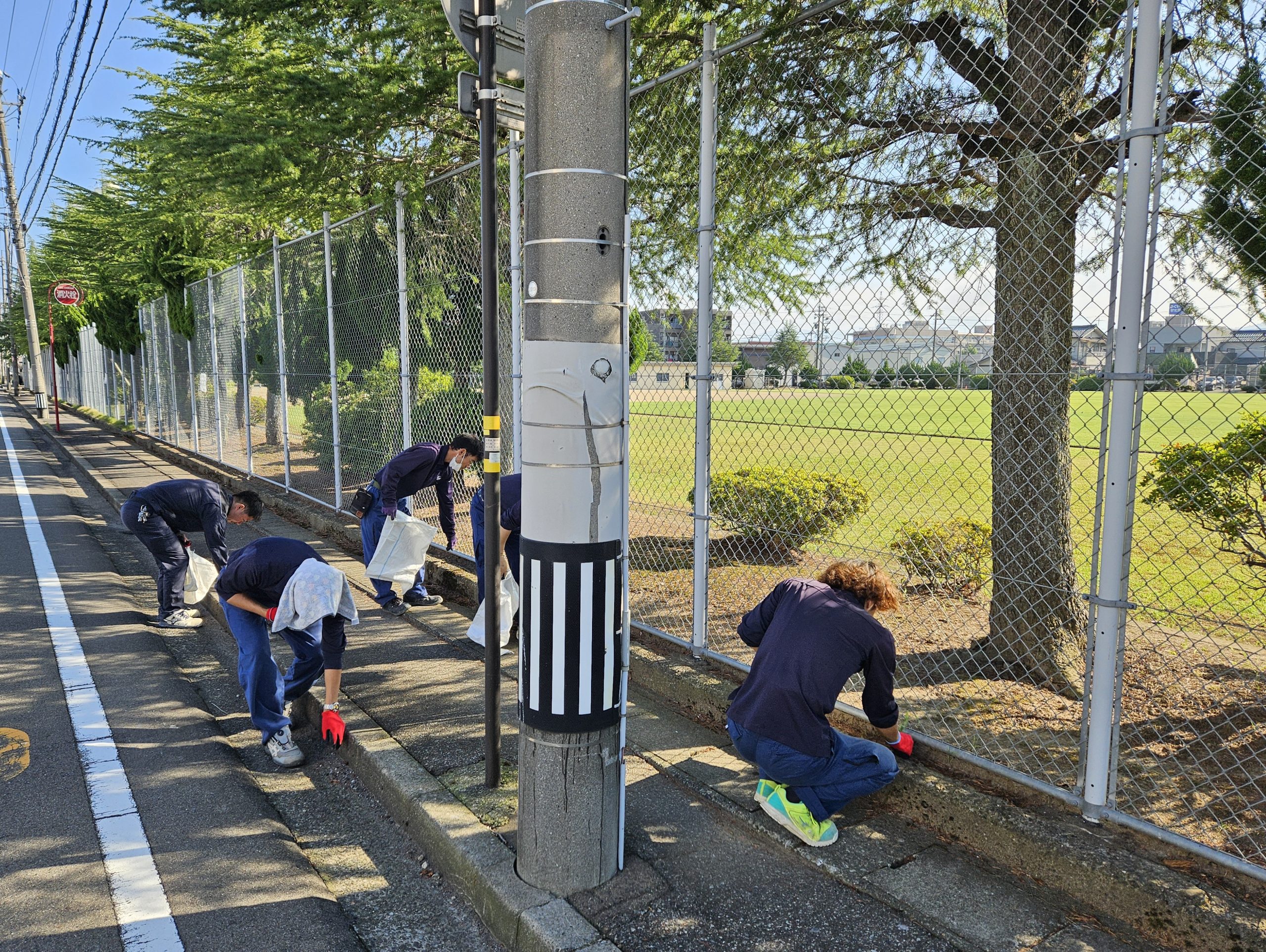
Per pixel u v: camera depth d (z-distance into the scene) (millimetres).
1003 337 4320
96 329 25156
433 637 5598
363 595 6594
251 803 3658
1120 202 2686
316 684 4688
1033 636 4324
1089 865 2664
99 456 17047
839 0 3510
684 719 4223
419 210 7559
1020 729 3764
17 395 53281
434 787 3533
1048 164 4078
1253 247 3453
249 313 12938
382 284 8562
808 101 4715
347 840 3455
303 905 2928
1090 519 6141
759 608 3428
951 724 3826
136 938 2719
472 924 2889
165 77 16641
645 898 2795
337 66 9000
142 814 3521
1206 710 3939
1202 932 2408
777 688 3025
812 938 2598
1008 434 4355
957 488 9141
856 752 3086
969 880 2842
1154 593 5742
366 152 9320
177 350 17484
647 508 8922
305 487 10969
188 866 3146
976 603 5637
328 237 8586
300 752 4113
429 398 8125
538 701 2766
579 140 2625
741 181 4977
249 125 8961
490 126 3234
